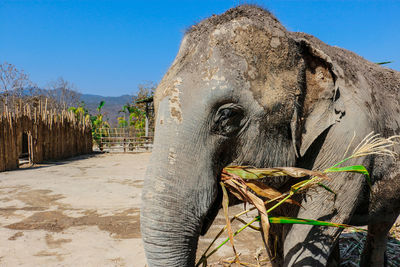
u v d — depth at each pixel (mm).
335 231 2371
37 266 4289
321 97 2283
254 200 1925
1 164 12852
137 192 8734
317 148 2379
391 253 4508
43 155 16328
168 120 1872
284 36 2133
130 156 19875
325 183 2357
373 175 2670
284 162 2189
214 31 2035
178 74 1971
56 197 8180
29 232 5602
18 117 14039
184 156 1834
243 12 2135
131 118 29594
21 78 30547
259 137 2051
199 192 1854
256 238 5055
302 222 1981
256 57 2014
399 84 3129
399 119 2871
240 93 1937
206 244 4848
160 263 1758
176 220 1784
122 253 4695
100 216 6543
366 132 2377
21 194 8516
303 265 2281
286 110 2090
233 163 2078
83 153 21109
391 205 3016
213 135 1925
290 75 2121
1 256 4605
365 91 2561
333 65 2244
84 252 4730
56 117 17609
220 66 1932
